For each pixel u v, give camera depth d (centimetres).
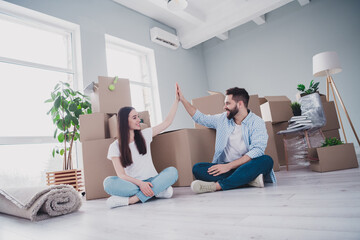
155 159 225
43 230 107
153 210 122
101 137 215
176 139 210
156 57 489
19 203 139
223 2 477
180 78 532
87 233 93
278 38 505
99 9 398
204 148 215
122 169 154
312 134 271
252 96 251
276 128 304
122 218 112
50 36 352
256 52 534
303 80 470
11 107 294
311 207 88
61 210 139
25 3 308
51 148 311
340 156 187
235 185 151
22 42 321
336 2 440
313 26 463
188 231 79
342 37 432
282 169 254
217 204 115
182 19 516
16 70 308
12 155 282
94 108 249
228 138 176
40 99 319
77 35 363
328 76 287
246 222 80
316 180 150
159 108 472
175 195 162
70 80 358
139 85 462
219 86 588
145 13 479
